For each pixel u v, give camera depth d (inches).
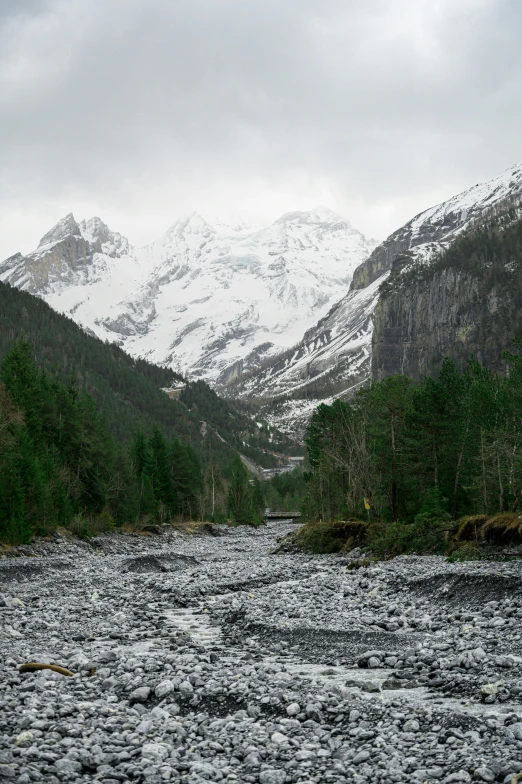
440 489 2468.0
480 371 2839.6
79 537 2780.5
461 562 1414.9
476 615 878.4
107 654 709.3
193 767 383.6
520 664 591.5
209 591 1330.0
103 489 3432.6
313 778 370.9
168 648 773.3
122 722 477.4
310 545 2365.9
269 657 725.3
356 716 473.1
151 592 1327.5
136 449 4411.9
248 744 430.9
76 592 1318.9
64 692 563.8
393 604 1039.6
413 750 403.2
